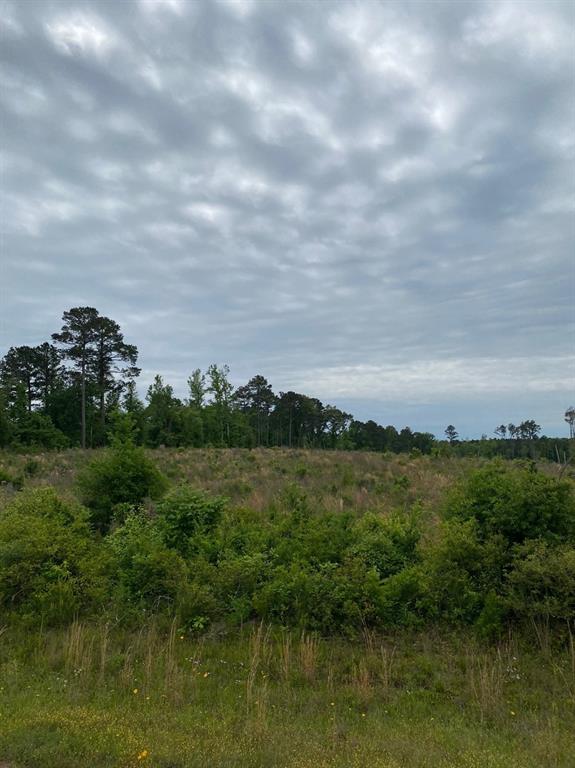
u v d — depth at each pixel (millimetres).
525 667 6055
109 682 5656
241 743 4301
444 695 5582
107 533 10820
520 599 6594
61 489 17031
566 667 6012
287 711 5129
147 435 42250
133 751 4012
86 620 7277
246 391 71000
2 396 45656
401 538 8500
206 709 5125
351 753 4176
